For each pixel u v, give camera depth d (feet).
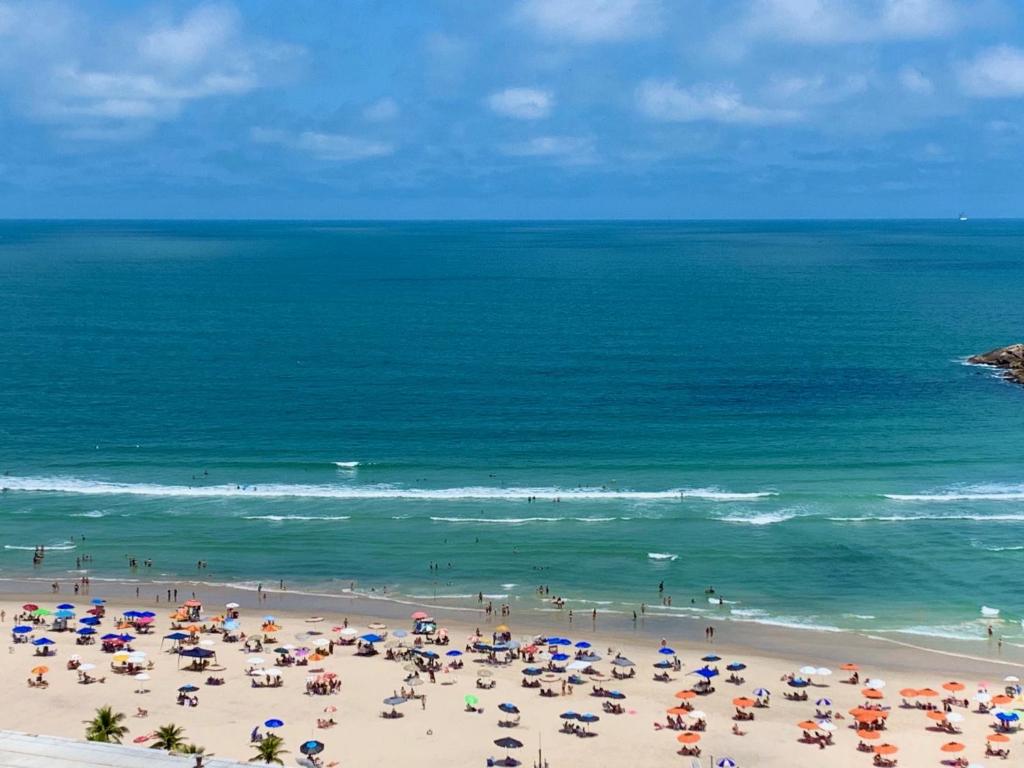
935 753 160.97
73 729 164.76
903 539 254.27
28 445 334.65
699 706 177.47
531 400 390.42
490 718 172.24
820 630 208.44
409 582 234.58
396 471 309.63
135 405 385.91
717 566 240.32
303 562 245.86
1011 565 238.27
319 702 177.58
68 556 249.14
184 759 123.75
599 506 278.87
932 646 200.85
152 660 194.08
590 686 185.06
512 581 234.38
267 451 328.70
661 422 357.82
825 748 163.02
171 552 252.01
